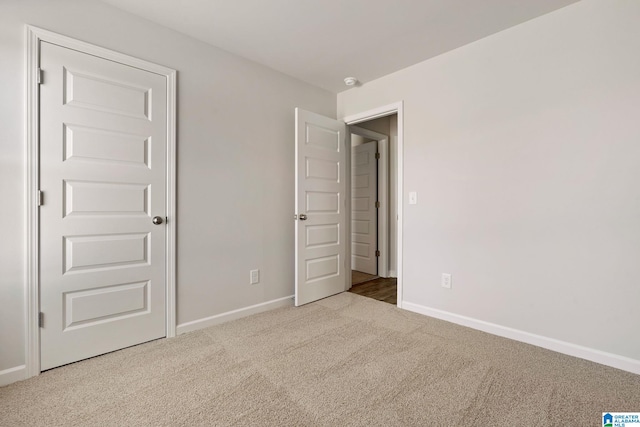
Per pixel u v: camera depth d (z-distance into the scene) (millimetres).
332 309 2943
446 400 1543
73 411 1463
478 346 2145
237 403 1524
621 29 1833
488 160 2389
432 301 2748
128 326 2129
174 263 2324
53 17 1825
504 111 2303
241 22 2223
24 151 1741
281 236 3062
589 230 1951
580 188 1979
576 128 1991
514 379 1730
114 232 2055
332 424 1377
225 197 2625
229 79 2646
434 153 2721
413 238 2883
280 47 2574
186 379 1735
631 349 1819
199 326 2471
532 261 2180
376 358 1972
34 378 1747
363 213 4598
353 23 2229
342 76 3129
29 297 1761
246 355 2016
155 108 2223
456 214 2580
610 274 1882
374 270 4438
